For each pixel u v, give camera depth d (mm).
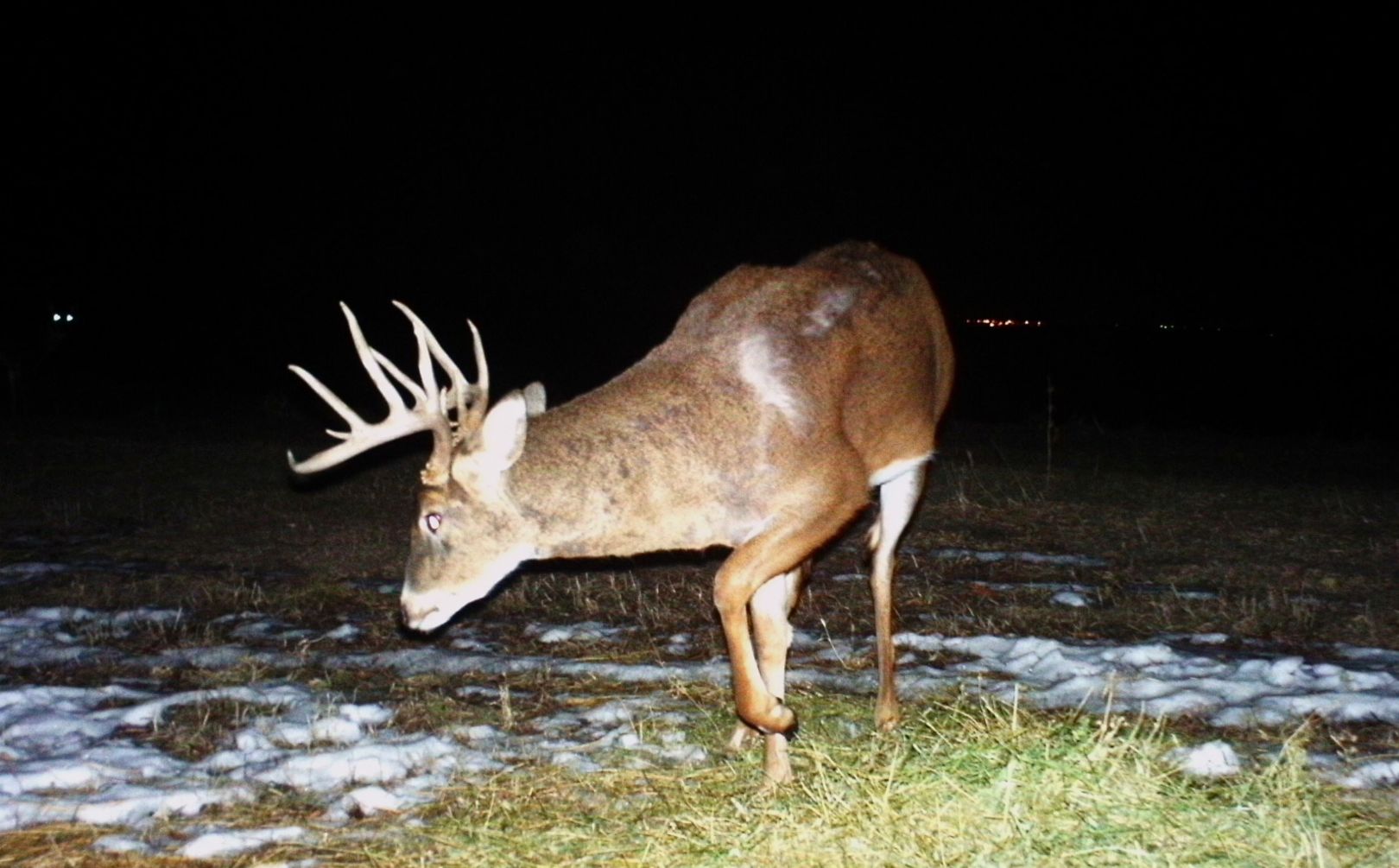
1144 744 5574
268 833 5430
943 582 9336
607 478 5680
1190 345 30359
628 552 5875
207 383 25203
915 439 6746
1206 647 7867
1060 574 9523
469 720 6793
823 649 7961
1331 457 15477
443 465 5754
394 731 6645
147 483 13008
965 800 5215
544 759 6215
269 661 7793
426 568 5797
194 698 7043
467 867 5145
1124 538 10539
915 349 6637
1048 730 5801
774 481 5785
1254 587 9102
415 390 5801
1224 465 14711
